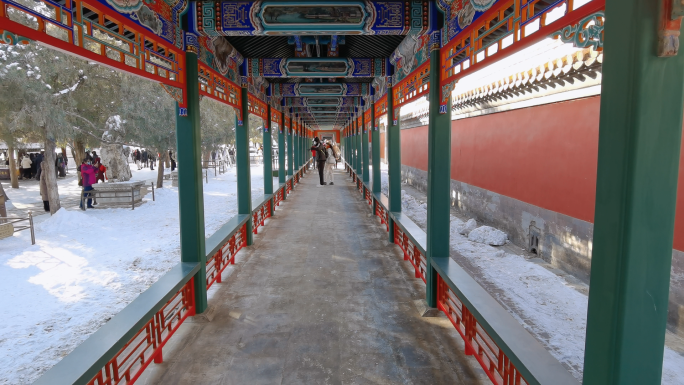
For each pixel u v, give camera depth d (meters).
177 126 3.94
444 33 3.82
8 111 8.59
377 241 7.12
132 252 7.25
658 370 1.46
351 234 7.66
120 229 9.22
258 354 3.38
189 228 4.00
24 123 8.91
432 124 4.00
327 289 4.83
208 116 15.54
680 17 1.29
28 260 6.73
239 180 6.80
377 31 3.95
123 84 10.96
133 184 12.17
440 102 3.97
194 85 3.91
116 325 2.65
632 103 1.34
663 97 1.35
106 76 10.84
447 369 3.14
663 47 1.30
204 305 4.10
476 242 7.95
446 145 4.02
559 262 6.32
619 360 1.43
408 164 17.98
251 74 6.36
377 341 3.58
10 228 8.05
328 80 9.34
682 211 4.11
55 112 9.20
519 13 2.38
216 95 5.03
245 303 4.43
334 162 16.97
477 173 9.70
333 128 34.03
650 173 1.37
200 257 4.03
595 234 1.53
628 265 1.40
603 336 1.48
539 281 5.77
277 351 3.42
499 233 7.88
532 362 2.20
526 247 7.36
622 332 1.42
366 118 11.92
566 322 4.51
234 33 3.93
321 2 3.83
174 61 3.65
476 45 3.08
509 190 8.05
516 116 7.75
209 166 27.55
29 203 13.54
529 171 7.25
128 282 5.68
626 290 1.41
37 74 8.38
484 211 9.28
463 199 10.65
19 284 5.57
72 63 9.46
